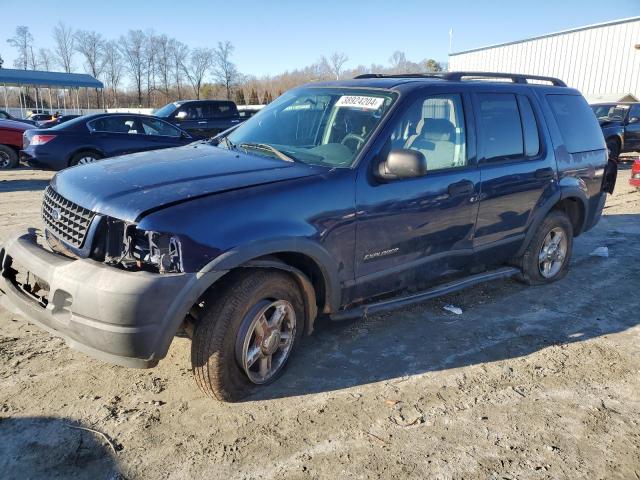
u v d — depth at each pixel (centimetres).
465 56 3484
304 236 316
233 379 311
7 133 1342
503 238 471
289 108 426
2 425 290
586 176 546
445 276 475
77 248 290
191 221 276
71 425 293
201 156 362
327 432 297
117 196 289
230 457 274
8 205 859
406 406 324
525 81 516
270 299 320
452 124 414
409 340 411
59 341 385
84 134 1084
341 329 424
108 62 7025
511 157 462
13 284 322
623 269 598
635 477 271
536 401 335
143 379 341
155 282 265
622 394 346
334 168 346
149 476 259
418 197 380
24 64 7031
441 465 274
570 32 2825
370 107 382
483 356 391
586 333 434
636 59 2569
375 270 371
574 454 287
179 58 6881
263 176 323
